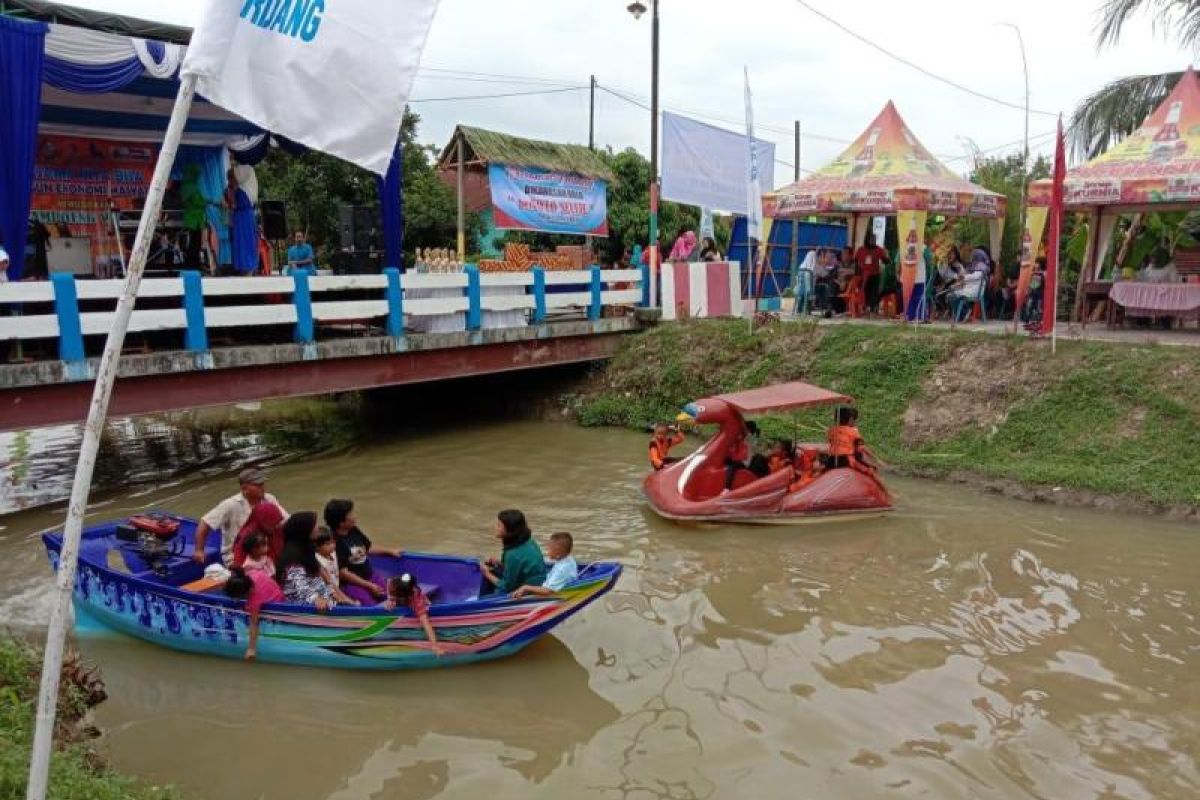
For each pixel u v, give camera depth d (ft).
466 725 20.70
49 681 11.59
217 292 38.11
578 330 54.80
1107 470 37.70
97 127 49.93
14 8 37.17
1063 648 24.21
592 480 41.37
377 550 26.35
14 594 27.91
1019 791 17.97
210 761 19.33
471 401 60.44
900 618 26.20
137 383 36.06
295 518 23.71
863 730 20.18
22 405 33.04
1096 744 19.61
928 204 53.72
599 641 24.81
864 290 63.72
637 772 18.75
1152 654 23.81
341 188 84.99
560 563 23.32
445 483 40.91
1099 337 48.42
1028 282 50.75
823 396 36.24
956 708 21.12
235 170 54.90
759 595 27.91
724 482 35.55
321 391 42.52
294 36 13.43
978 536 33.12
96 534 26.89
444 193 81.61
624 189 91.81
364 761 19.35
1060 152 44.50
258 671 23.09
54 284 33.12
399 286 44.88
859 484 34.99
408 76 14.66
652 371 55.42
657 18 59.77
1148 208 54.13
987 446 41.83
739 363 53.57
